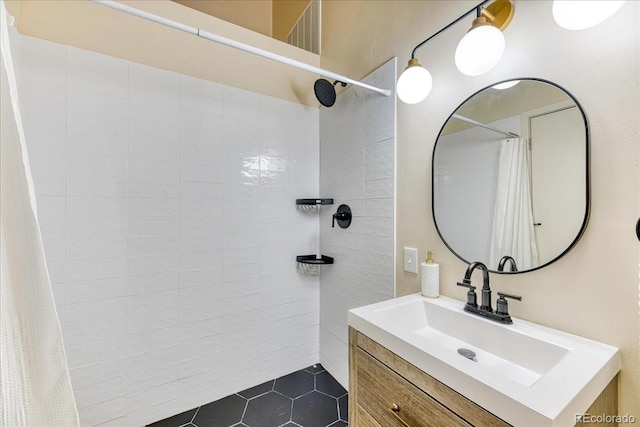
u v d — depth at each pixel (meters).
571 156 0.80
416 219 1.29
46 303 0.51
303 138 2.05
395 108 1.40
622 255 0.71
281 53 1.90
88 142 1.39
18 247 0.48
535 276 0.88
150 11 1.50
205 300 1.70
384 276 1.48
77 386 1.38
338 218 1.82
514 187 0.93
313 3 2.09
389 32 1.44
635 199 0.69
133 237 1.50
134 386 1.51
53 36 1.30
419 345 0.73
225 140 1.75
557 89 0.82
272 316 1.94
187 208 1.64
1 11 0.46
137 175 1.50
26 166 0.50
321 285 2.10
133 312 1.50
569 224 0.80
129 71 1.48
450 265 1.14
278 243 1.96
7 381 0.44
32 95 1.27
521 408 0.51
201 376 1.69
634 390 0.69
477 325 0.93
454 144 1.12
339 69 1.83
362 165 1.64
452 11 1.12
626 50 0.70
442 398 0.66
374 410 0.87
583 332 0.78
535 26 0.87
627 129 0.70
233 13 2.59
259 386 1.87
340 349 1.87
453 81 1.12
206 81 1.69
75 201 1.36
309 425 1.52
